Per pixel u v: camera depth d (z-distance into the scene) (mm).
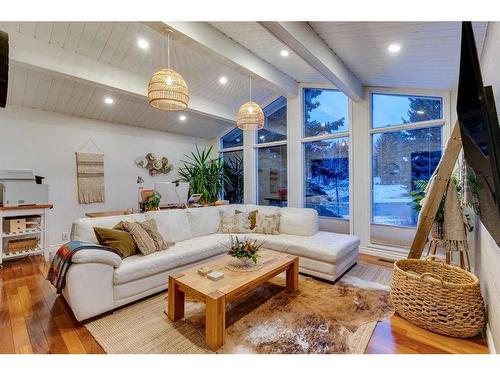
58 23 2949
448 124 3598
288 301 2547
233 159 6707
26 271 3355
